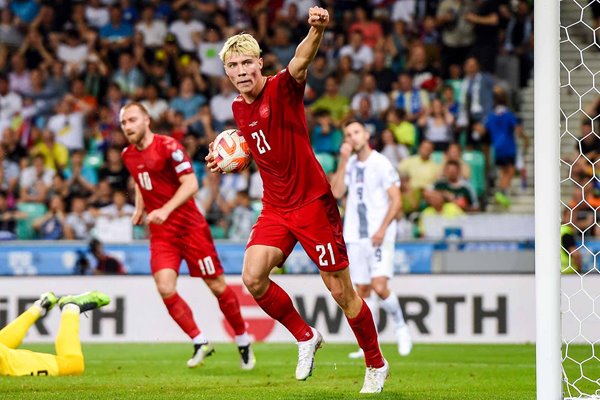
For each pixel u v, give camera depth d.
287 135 9.38
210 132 26.34
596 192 22.00
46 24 28.92
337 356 16.98
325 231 9.59
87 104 27.41
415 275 20.00
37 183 25.19
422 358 16.53
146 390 11.45
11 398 10.48
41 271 21.28
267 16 29.02
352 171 16.42
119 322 20.38
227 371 14.14
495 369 14.52
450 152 23.92
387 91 26.88
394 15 28.31
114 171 24.88
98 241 21.30
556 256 8.88
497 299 19.83
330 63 27.55
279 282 20.16
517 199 25.16
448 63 27.45
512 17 27.50
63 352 12.54
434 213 23.52
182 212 13.84
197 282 20.47
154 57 28.34
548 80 8.90
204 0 29.08
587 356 16.70
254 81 9.25
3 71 28.38
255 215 23.36
